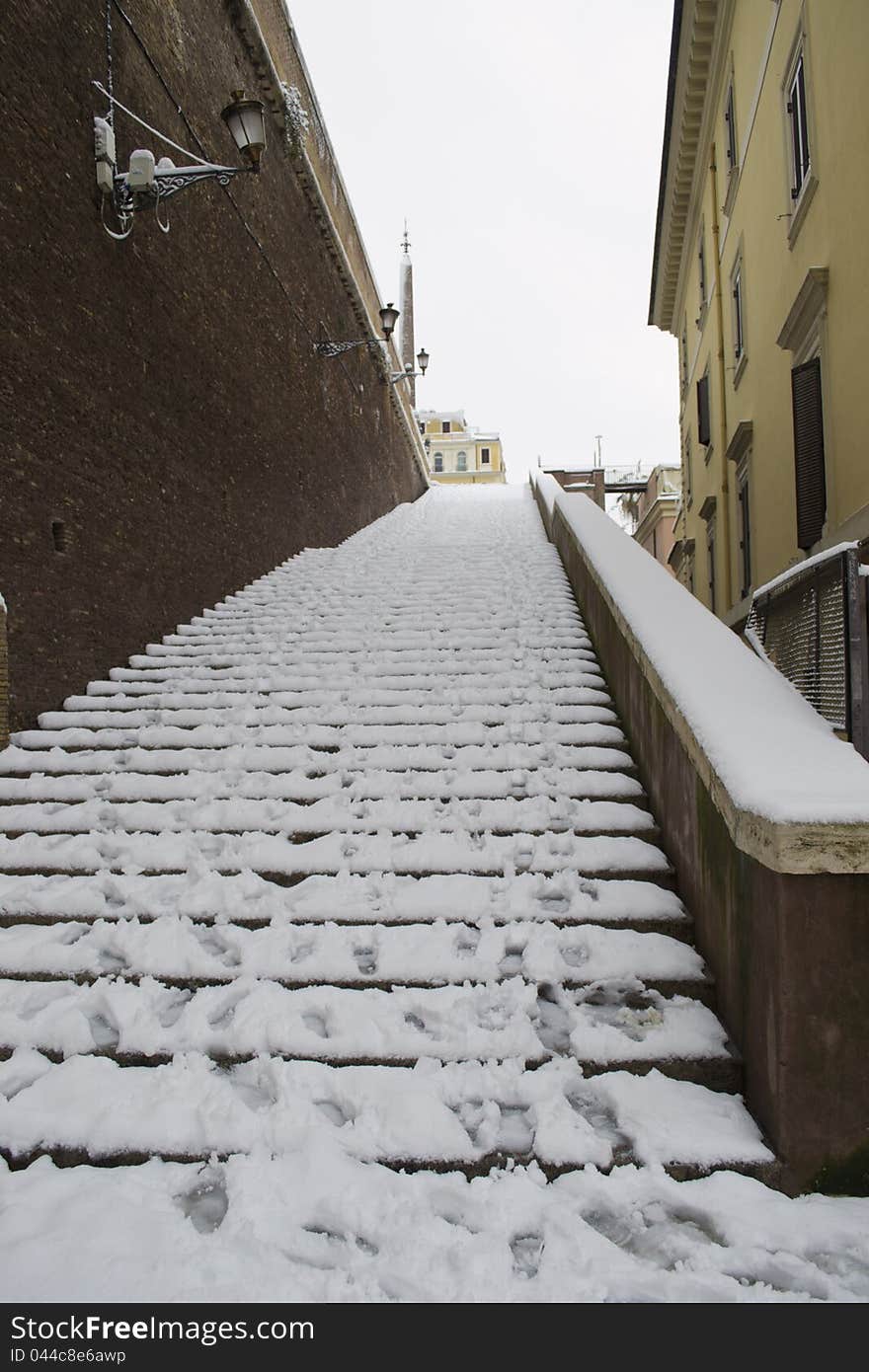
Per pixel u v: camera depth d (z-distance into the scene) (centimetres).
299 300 1384
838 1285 194
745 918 262
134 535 739
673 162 1936
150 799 466
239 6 1066
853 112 852
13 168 564
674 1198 219
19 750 522
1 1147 246
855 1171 225
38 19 598
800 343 1078
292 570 1147
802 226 1065
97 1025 300
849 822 220
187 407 870
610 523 814
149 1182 230
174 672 665
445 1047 275
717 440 1734
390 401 2473
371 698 581
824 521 991
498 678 597
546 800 423
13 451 562
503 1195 221
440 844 392
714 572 1809
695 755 305
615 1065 267
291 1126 246
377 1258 203
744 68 1395
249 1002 296
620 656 526
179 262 858
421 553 1202
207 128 960
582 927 329
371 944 332
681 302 2277
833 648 298
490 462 8662
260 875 386
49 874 400
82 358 655
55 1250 205
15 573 563
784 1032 228
